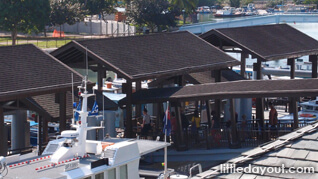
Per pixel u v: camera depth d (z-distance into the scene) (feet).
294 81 133.69
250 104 157.07
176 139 135.85
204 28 414.21
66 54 151.02
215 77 165.17
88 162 87.20
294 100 133.80
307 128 51.13
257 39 191.42
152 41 161.07
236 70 279.49
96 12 521.24
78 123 89.76
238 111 156.15
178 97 133.39
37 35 470.39
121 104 140.77
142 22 481.46
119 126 160.66
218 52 168.04
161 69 145.69
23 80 121.19
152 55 152.46
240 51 187.42
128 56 147.33
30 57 131.44
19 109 129.59
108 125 124.36
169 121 112.78
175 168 128.88
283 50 188.55
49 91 121.39
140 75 138.10
